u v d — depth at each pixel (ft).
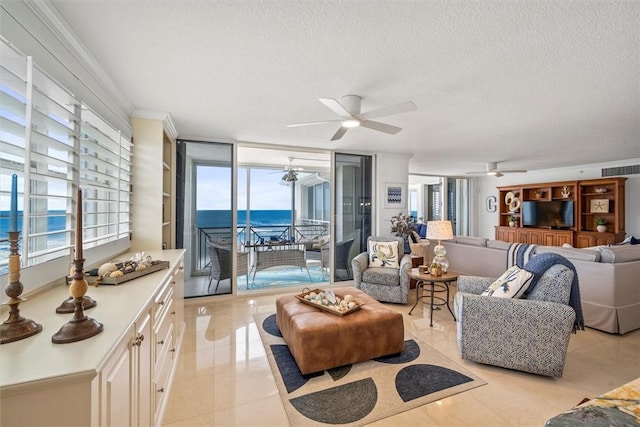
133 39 5.47
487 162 20.25
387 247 14.23
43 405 2.67
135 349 4.11
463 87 7.64
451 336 9.57
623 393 3.12
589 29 5.13
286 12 4.74
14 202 3.33
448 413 5.93
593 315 9.88
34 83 4.69
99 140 6.99
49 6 4.47
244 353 8.43
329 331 7.33
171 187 12.41
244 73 6.87
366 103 8.77
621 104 8.87
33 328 3.37
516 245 12.71
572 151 16.24
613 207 19.75
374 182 16.84
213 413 5.96
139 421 4.29
